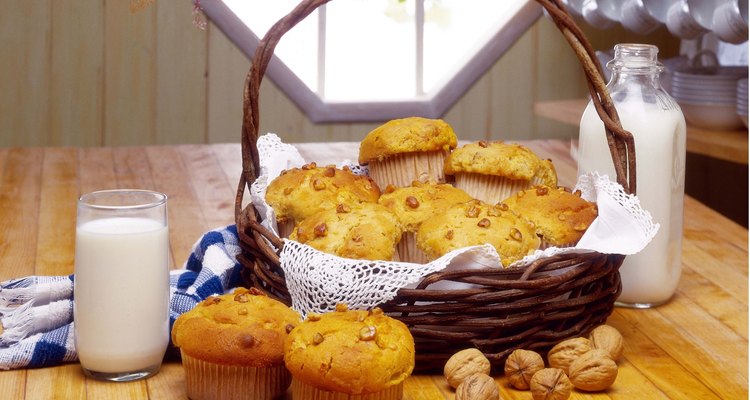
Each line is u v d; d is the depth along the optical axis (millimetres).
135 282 1150
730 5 1909
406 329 1109
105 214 1158
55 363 1190
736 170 2934
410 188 1272
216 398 1124
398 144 1328
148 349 1162
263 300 1145
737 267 1468
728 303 1360
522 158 1304
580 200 1261
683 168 1358
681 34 2156
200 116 3295
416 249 1255
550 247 1193
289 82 3299
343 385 1062
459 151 1319
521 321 1158
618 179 1255
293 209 1257
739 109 2209
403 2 3441
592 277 1188
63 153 2027
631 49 1352
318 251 1161
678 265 1356
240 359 1104
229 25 3229
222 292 1314
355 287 1136
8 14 3113
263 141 1383
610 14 2455
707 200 3051
